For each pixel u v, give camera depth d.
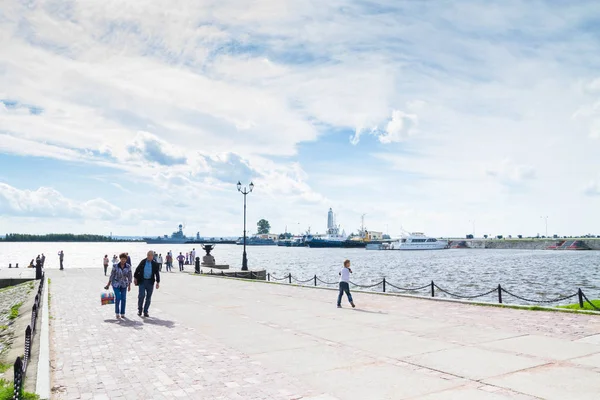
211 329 12.42
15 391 5.91
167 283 29.00
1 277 38.78
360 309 15.96
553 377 7.45
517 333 11.07
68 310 16.75
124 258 14.84
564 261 102.06
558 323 12.30
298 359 9.03
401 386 7.21
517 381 7.28
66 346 10.46
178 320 14.06
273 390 7.13
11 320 19.67
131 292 23.94
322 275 66.88
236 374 8.05
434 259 118.94
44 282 30.25
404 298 19.14
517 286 47.72
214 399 6.76
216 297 20.36
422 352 9.38
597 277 59.03
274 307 16.80
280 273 71.62
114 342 10.84
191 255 56.41
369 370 8.16
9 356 11.51
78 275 39.44
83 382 7.68
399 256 143.25
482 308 15.64
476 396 6.63
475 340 10.38
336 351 9.64
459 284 50.34
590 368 7.93
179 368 8.48
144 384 7.54
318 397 6.78
